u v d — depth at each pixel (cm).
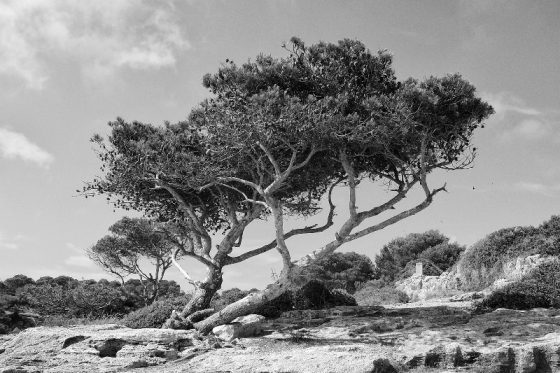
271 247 2636
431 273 5247
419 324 1983
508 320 1945
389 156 2195
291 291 2536
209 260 2442
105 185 2538
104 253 4450
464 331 1777
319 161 2350
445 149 2241
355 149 2214
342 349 1505
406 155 2284
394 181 2272
